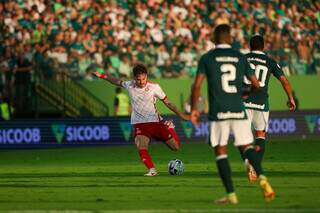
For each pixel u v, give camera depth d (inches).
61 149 3080.7
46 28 3425.2
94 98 3344.0
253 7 3855.8
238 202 1253.1
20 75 3240.7
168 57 3513.8
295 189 1469.0
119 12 3590.1
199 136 3228.3
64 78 3292.3
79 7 3545.8
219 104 1210.6
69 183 1695.4
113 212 1157.1
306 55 3745.1
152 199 1341.0
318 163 2186.3
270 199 1216.8
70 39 3400.6
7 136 3120.1
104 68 3383.4
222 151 1216.2
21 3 3484.3
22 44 3336.6
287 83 1636.3
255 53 1627.7
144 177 1809.8
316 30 3885.3
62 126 3139.8
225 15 3774.6
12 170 2171.5
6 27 3398.1
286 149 2770.7
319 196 1343.5
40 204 1296.8
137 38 3518.7
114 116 3159.5
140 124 1849.2
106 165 2278.5
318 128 3371.1
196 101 1216.2
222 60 1217.4
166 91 3444.9
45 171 2096.5
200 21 3722.9
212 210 1151.0
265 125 1627.7
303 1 3978.8
